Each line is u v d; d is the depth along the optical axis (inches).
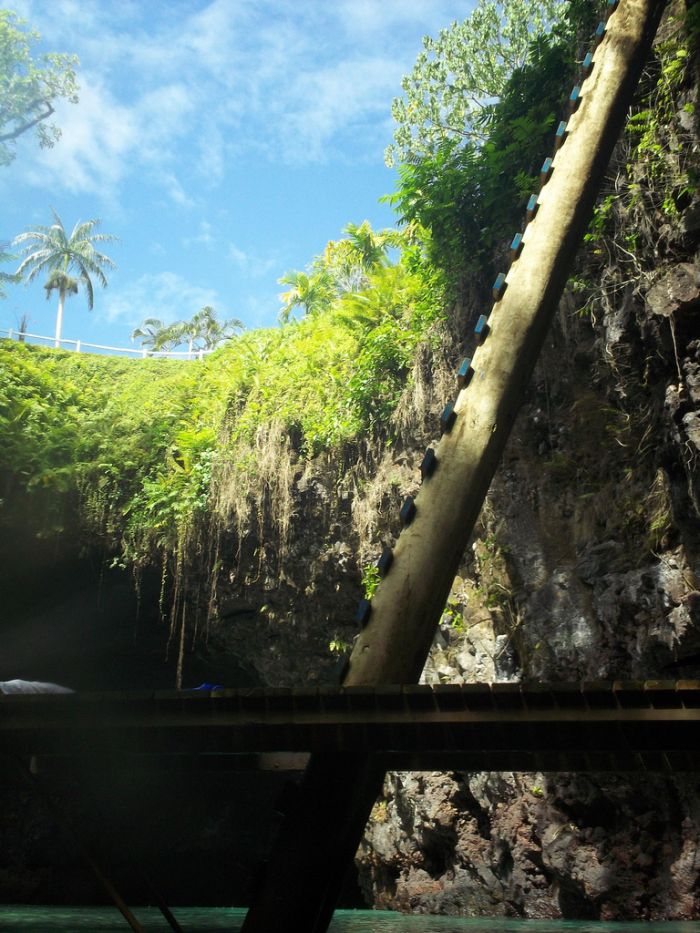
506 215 523.8
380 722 151.9
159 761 185.9
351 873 850.1
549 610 480.7
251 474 723.4
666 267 370.3
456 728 153.1
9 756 171.0
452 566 199.0
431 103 858.8
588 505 475.2
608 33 297.9
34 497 810.2
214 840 986.1
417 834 603.8
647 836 421.7
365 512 651.5
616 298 418.9
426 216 557.3
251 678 893.8
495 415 215.6
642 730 146.2
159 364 1009.5
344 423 676.7
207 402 825.5
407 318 645.3
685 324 358.9
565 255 246.5
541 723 149.3
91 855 178.1
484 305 553.6
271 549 728.3
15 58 1128.8
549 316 238.8
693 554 391.2
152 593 842.8
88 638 940.6
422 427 595.8
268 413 733.3
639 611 420.5
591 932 319.3
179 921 457.1
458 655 568.1
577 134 273.6
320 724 155.6
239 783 973.8
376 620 191.0
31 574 860.0
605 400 468.8
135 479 816.3
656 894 411.2
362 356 658.8
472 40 847.1
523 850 493.0
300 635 761.6
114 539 812.6
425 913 573.0
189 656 933.2
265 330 883.4
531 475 514.0
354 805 164.2
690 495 372.2
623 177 406.3
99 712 162.7
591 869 440.1
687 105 362.6
